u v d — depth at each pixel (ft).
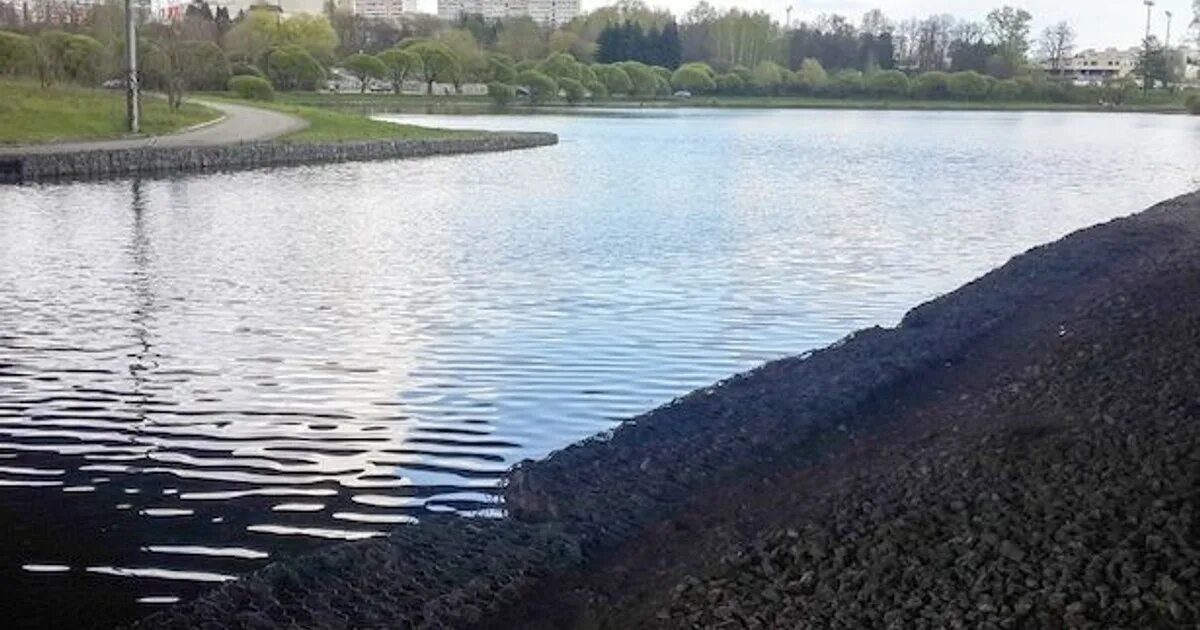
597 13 425.28
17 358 40.96
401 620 21.40
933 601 19.58
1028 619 18.60
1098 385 32.40
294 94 246.88
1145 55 370.53
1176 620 17.99
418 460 31.17
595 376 39.55
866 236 74.59
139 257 62.54
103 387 37.45
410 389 37.63
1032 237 76.02
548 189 100.83
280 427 33.65
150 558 24.89
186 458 30.99
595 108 297.12
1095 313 43.80
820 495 26.53
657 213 84.48
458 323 47.03
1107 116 302.25
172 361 40.73
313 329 45.80
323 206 86.38
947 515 23.00
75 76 169.07
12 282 55.01
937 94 348.38
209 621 20.90
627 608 21.76
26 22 248.73
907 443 30.42
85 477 29.53
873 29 428.56
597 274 58.44
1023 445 26.43
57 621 22.15
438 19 449.48
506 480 29.48
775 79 353.51
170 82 155.94
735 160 137.69
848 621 19.36
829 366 38.45
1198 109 310.24
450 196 94.32
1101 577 19.44
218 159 115.65
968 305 48.34
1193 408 28.02
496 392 37.42
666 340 44.80
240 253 64.23
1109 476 23.72
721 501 27.55
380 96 265.75
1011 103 345.51
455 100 275.59
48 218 77.46
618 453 30.14
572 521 26.13
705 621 20.24
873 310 51.39
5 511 27.27
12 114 129.08
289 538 26.05
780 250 67.62
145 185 99.09
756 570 22.06
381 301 51.24
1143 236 65.98
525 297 52.42
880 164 135.95
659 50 370.73
